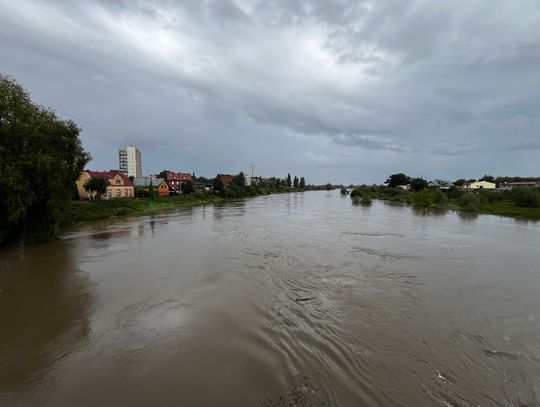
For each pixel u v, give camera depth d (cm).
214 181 8069
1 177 1678
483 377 614
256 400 549
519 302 1006
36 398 571
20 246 1905
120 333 802
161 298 1029
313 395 559
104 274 1303
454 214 3866
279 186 14025
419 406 531
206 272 1309
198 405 539
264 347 721
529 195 4703
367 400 545
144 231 2469
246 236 2192
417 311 925
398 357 680
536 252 1722
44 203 2022
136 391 580
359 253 1653
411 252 1684
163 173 9481
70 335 799
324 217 3488
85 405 549
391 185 11919
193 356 689
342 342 743
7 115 1847
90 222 3066
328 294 1057
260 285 1146
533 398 557
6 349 739
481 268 1389
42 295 1080
